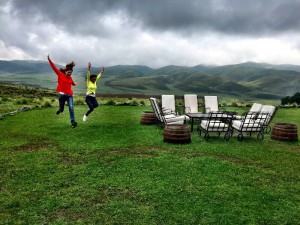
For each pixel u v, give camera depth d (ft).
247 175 14.47
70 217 10.14
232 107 47.39
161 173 14.46
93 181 13.33
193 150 19.21
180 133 20.80
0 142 20.67
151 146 20.07
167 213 10.46
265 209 10.91
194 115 26.73
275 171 15.33
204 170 15.02
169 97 31.63
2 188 12.49
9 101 59.11
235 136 24.56
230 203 11.32
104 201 11.34
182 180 13.57
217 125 22.77
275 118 35.76
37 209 10.66
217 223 9.87
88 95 25.04
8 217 10.10
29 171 14.58
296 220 10.18
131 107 43.91
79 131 24.58
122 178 13.70
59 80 23.27
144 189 12.47
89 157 17.07
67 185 12.90
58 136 22.65
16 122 28.96
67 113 35.83
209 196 11.89
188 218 10.12
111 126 27.17
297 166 16.29
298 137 24.56
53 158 16.84
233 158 17.66
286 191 12.62
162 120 26.50
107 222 9.83
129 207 10.85
